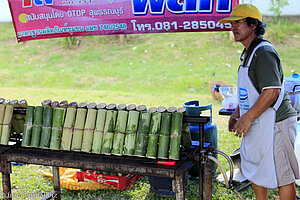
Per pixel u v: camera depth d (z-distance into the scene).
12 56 15.34
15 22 3.99
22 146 2.96
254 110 2.41
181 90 10.26
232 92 3.13
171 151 2.56
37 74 12.45
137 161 2.61
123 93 9.77
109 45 15.69
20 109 3.04
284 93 2.55
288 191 2.53
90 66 13.31
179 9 3.55
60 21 3.91
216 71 11.62
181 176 2.43
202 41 14.75
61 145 2.82
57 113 2.83
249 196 3.70
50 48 16.05
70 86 11.21
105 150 2.71
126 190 3.85
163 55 13.91
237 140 5.45
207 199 2.77
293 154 2.53
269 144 2.47
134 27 3.74
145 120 2.65
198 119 2.61
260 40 2.49
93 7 3.79
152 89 10.48
